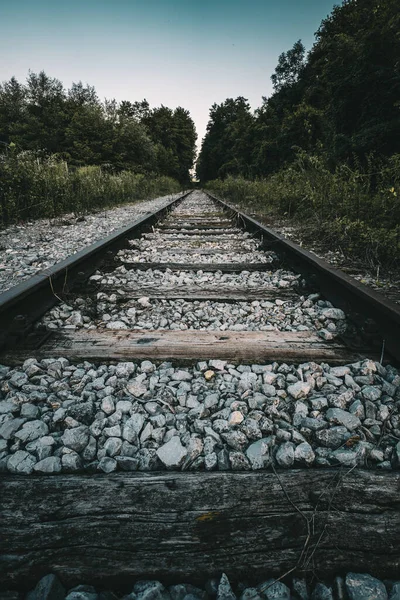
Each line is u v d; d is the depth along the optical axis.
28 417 1.35
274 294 2.79
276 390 1.53
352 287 2.20
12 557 0.86
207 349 1.82
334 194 5.34
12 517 0.94
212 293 2.80
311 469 1.10
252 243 4.96
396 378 1.58
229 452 1.18
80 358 1.75
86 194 9.38
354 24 8.87
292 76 26.45
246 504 0.98
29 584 0.85
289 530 0.93
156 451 1.18
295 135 17.31
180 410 1.43
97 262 3.49
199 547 0.89
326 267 2.66
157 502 0.98
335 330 2.15
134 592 0.84
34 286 2.21
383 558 0.89
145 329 2.08
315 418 1.35
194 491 1.02
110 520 0.94
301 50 26.02
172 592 0.84
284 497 1.00
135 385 1.52
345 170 5.68
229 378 1.62
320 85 17.30
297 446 1.20
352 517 0.95
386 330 1.87
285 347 1.85
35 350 1.81
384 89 7.39
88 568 0.86
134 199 14.41
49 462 1.12
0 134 31.09
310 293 2.82
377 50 7.38
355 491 1.02
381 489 1.02
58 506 0.97
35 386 1.53
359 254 3.84
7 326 1.97
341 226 4.30
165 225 6.68
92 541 0.90
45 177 7.70
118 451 1.20
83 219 7.11
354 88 7.93
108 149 24.09
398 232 3.48
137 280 3.18
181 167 55.34
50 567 0.86
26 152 7.55
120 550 0.88
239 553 0.89
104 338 1.95
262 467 1.14
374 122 7.57
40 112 29.73
